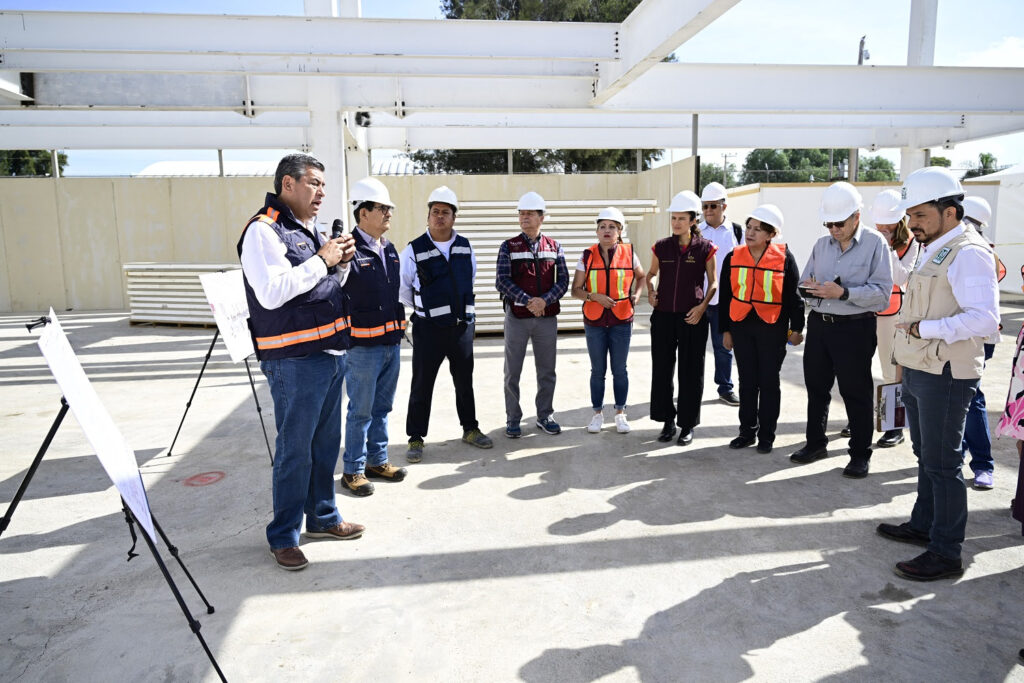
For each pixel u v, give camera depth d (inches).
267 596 125.4
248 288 128.1
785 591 124.6
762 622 115.0
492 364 339.6
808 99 344.2
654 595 123.9
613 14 900.0
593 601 122.2
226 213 629.6
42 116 435.5
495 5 917.2
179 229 627.8
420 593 125.6
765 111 344.8
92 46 265.0
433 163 931.3
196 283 482.3
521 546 143.7
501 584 128.5
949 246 121.6
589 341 218.5
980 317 115.4
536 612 118.9
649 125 482.0
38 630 115.6
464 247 199.2
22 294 620.4
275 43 271.6
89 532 154.3
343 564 137.2
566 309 420.8
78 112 436.1
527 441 216.2
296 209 135.0
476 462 196.7
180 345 417.7
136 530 154.6
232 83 333.7
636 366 331.0
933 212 122.7
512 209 406.0
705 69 339.6
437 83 337.7
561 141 526.0
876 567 132.9
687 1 214.8
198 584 130.0
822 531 148.6
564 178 656.4
